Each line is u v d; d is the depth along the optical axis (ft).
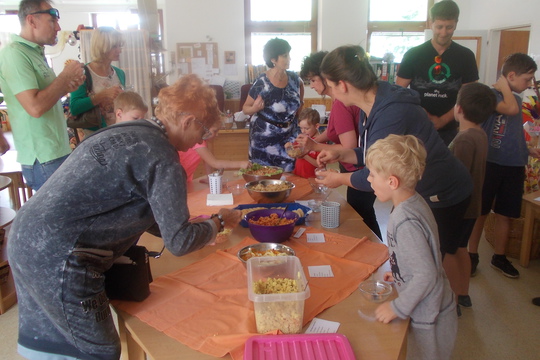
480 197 7.72
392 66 20.77
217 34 22.00
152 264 5.34
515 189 9.70
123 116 8.19
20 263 3.64
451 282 7.95
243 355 3.50
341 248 5.70
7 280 9.16
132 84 14.98
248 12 22.45
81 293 3.69
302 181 9.27
